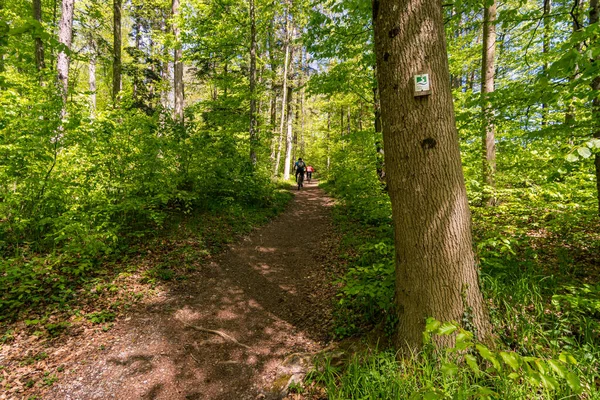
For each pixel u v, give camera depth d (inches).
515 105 157.0
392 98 103.2
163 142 274.7
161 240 253.1
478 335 100.0
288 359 129.6
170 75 721.6
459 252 100.7
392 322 116.4
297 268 241.3
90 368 126.4
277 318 171.2
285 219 402.0
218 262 239.0
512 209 221.5
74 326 148.4
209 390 120.3
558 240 197.5
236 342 148.9
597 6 174.7
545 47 290.2
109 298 174.2
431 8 98.6
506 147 270.4
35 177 199.6
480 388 62.4
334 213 412.2
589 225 211.0
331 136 986.1
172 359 136.3
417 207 101.4
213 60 538.6
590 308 106.3
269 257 263.0
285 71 661.9
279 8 488.7
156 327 156.8
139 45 772.0
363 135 348.5
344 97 638.5
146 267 212.4
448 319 100.1
